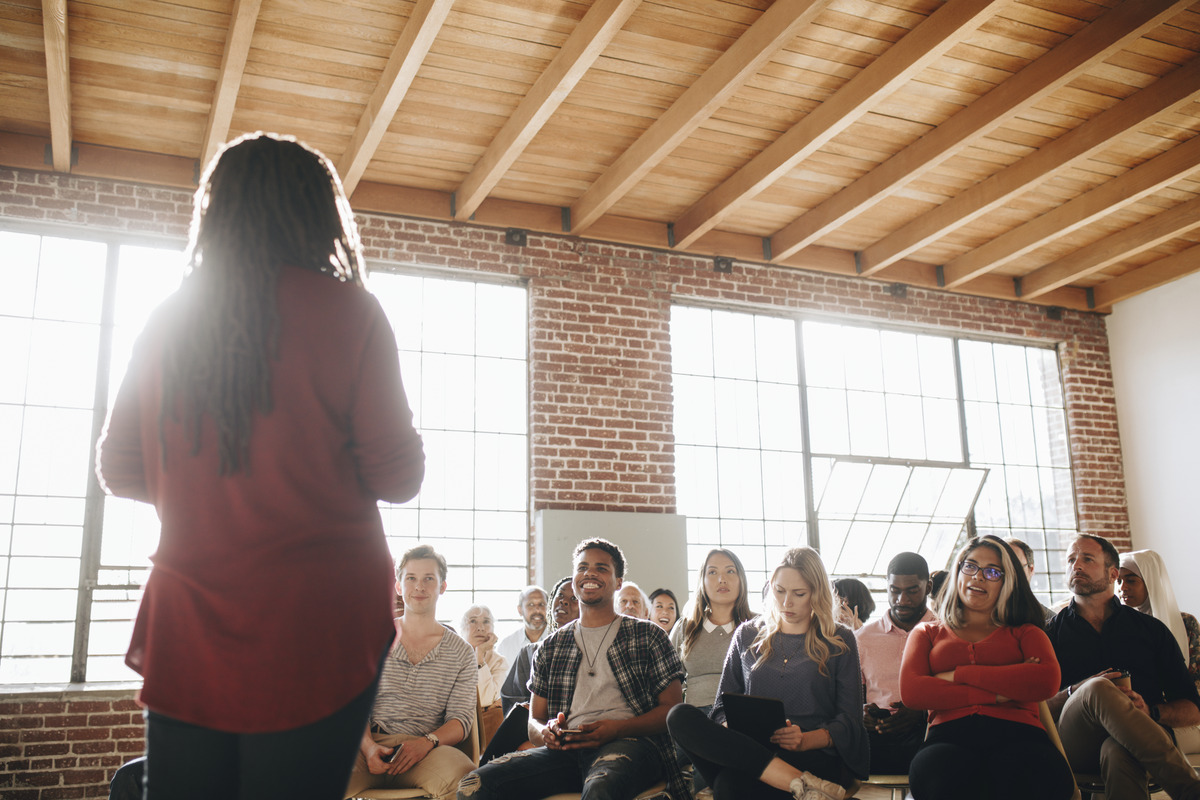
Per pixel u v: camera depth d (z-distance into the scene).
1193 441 8.13
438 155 6.22
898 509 7.98
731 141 6.14
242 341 1.07
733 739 2.94
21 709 5.31
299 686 1.03
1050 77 5.24
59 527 5.72
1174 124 6.13
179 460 1.06
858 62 5.30
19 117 5.67
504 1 4.70
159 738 1.03
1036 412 8.71
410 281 6.73
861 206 6.65
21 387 5.77
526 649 4.16
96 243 6.07
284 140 1.23
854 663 3.17
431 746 3.39
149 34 4.86
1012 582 3.16
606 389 6.98
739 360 7.65
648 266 7.32
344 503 1.11
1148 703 3.53
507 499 6.71
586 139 6.07
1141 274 8.48
